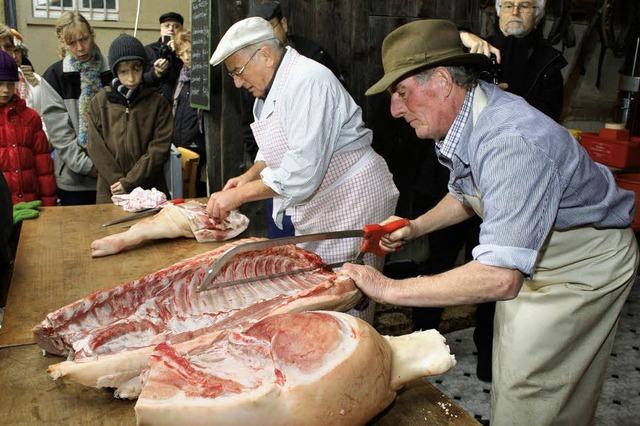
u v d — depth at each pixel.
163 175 3.91
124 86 3.71
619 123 4.56
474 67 1.63
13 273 2.17
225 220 2.58
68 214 2.91
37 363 1.58
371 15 3.79
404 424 1.38
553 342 1.93
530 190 1.45
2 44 3.99
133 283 1.73
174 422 1.17
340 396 1.22
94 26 6.32
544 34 4.88
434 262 3.89
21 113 3.72
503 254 1.43
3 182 2.36
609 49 5.38
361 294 1.72
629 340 3.92
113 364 1.39
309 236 1.85
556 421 2.03
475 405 3.14
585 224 1.84
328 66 3.39
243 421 1.17
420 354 1.37
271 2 3.10
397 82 1.64
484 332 3.29
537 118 1.57
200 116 4.81
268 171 2.32
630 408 3.17
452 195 2.10
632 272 1.96
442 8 4.02
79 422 1.35
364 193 2.51
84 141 4.11
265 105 2.40
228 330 1.43
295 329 1.31
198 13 3.41
